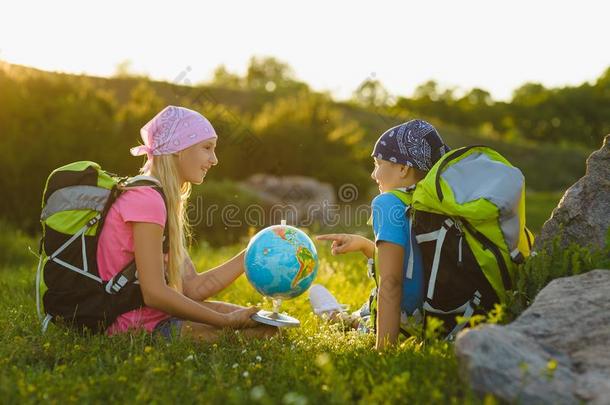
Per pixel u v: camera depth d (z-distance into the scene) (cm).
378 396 262
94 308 366
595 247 354
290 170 1847
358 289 573
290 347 353
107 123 1424
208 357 342
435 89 7025
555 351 272
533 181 4281
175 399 274
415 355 308
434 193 339
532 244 388
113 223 366
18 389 280
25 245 1005
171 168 383
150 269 361
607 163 371
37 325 395
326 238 402
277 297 384
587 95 7638
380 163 397
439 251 343
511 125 6962
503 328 276
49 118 1370
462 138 4828
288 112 1989
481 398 254
